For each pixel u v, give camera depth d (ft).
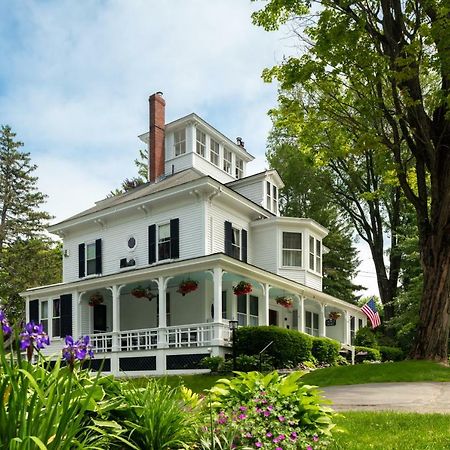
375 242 118.83
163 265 67.77
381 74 53.26
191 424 16.42
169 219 77.97
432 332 57.67
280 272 82.28
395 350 103.50
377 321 85.97
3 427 10.66
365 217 120.88
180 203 77.00
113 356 71.05
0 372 12.09
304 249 84.53
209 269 64.80
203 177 72.79
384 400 35.17
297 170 127.65
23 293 88.94
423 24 50.85
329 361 75.56
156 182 91.45
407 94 53.62
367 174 117.19
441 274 58.08
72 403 12.27
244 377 20.47
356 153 61.11
